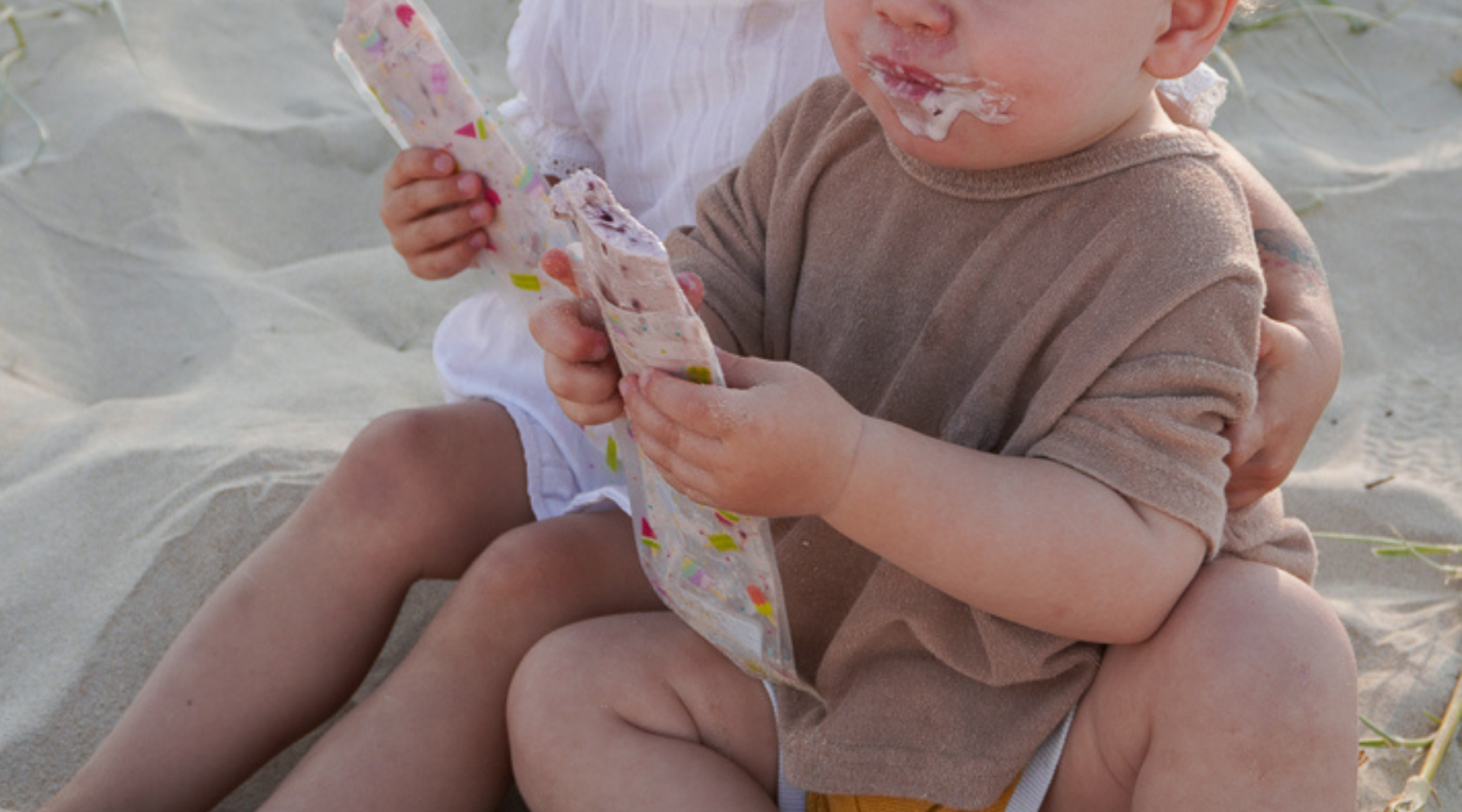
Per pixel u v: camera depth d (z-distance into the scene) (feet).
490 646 4.63
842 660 4.33
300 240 8.25
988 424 4.26
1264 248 4.93
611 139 5.87
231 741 4.63
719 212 5.02
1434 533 6.31
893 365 4.54
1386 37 9.87
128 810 4.47
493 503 5.07
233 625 4.72
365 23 4.30
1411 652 5.71
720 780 4.14
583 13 5.74
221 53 9.40
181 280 7.68
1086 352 4.02
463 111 4.40
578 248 3.92
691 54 5.50
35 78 8.86
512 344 5.32
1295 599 3.97
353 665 4.85
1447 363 7.36
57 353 7.16
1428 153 8.75
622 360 3.85
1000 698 4.18
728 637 4.26
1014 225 4.27
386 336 7.59
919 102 4.03
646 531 4.38
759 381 3.78
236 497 5.97
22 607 5.57
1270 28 9.95
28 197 7.94
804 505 3.83
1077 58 3.89
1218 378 3.90
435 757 4.43
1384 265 7.91
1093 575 3.86
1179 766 3.83
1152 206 4.08
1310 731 3.79
